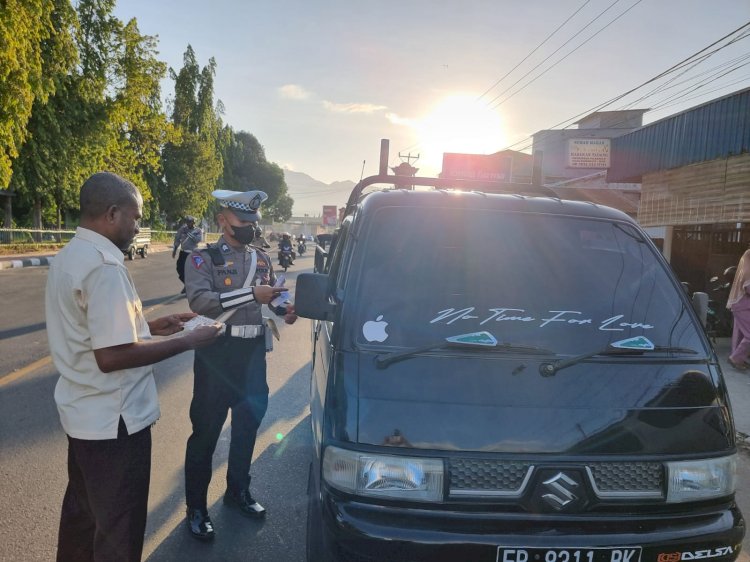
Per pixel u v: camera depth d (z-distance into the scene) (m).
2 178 19.09
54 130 25.11
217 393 3.35
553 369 2.36
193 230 13.50
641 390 2.35
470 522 2.09
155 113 34.50
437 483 2.10
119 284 2.18
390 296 2.62
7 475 3.92
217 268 3.42
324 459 2.22
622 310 2.68
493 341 2.45
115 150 31.28
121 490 2.29
